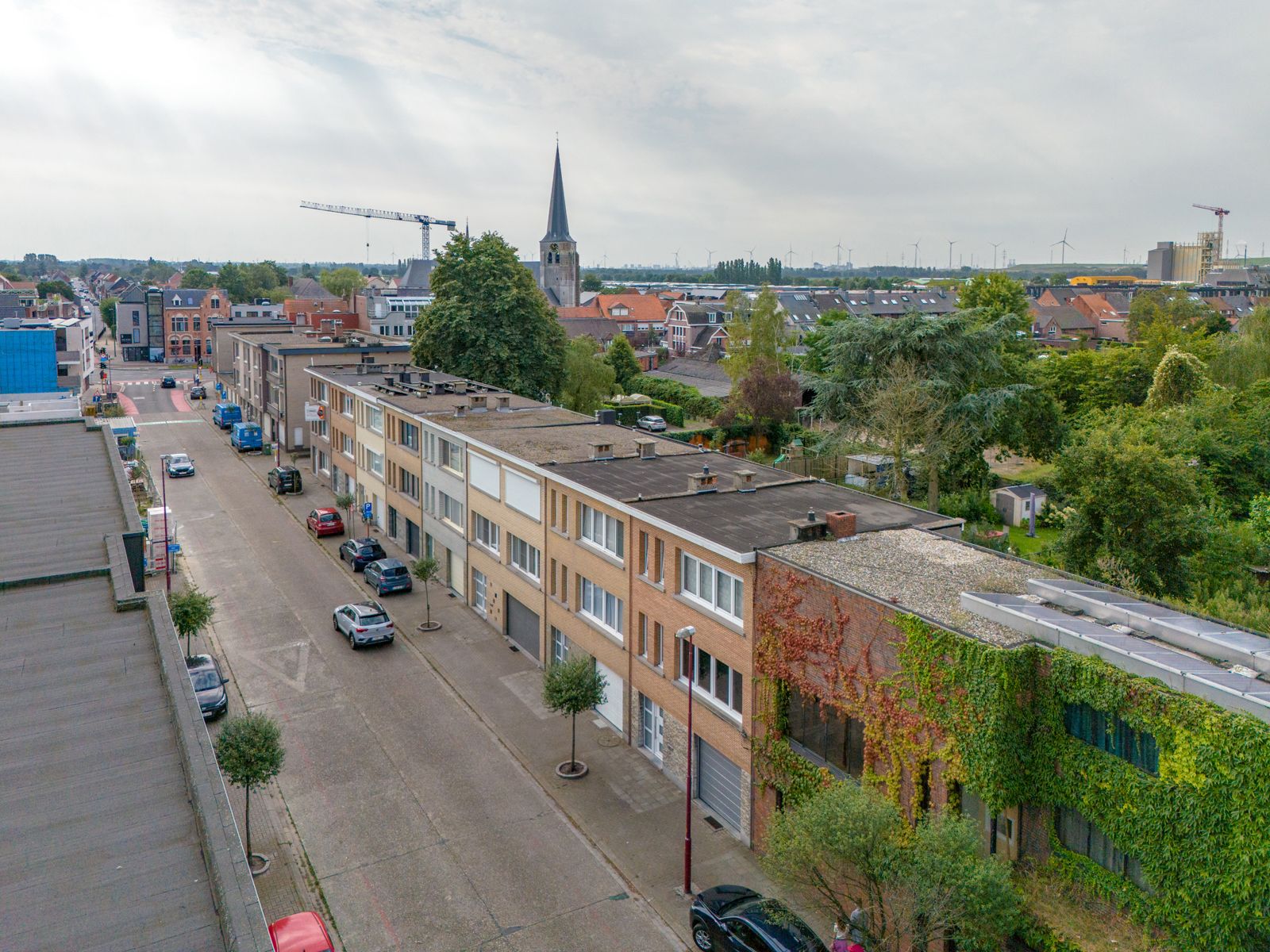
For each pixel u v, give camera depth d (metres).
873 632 20.06
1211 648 16.53
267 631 38.34
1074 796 16.86
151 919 10.22
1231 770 14.32
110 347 168.25
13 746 13.51
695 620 26.05
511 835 24.70
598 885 22.72
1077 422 63.56
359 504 56.97
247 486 64.50
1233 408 54.50
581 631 32.12
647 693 28.58
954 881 16.14
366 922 21.23
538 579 35.47
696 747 26.70
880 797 18.66
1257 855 14.03
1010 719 17.28
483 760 28.55
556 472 33.03
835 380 53.47
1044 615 18.47
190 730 13.47
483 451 38.81
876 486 54.25
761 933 18.98
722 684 25.50
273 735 23.64
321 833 24.62
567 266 183.00
